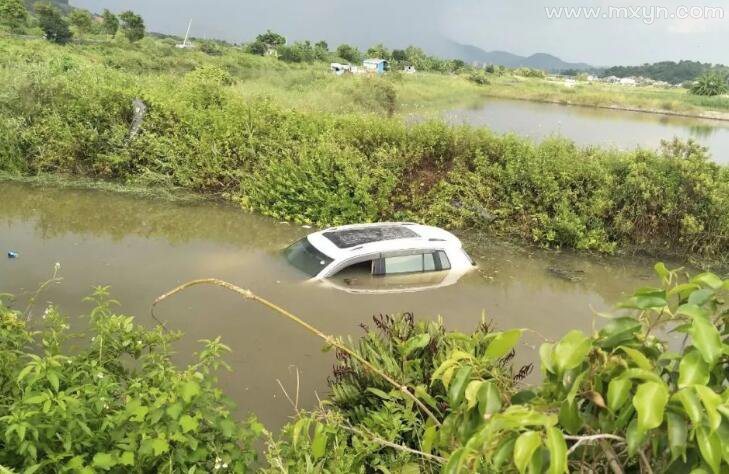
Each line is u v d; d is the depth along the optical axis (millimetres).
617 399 1885
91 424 3697
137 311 6777
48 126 14344
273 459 3730
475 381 2305
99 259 8500
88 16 67875
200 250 9156
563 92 66312
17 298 6922
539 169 12656
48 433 3354
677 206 12188
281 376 5883
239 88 21250
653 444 1961
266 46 74438
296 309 7012
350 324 6805
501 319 7598
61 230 10195
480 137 13828
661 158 12922
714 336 1874
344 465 3848
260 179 12930
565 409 1974
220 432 3863
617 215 12172
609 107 59250
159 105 14773
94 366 4074
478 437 1863
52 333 4738
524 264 10766
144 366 4449
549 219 11945
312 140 13844
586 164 12883
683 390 1774
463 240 11930
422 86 50219
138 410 3473
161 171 14094
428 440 2621
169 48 58281
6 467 3336
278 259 8289
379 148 13391
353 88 32938
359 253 7793
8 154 13891
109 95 15102
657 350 2258
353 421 4996
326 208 12242
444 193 12953
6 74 15258
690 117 54594
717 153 25922
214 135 13953
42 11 54562
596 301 9016
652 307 2178
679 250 12219
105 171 14258
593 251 11969
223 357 6074
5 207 11484
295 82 40281
